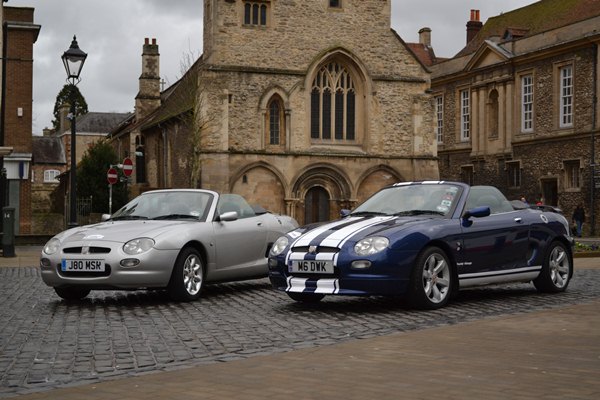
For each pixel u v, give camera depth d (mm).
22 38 35125
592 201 41000
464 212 11266
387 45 40969
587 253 22219
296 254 10617
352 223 10977
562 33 43781
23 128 35000
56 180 92875
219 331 9070
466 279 11086
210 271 12445
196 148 37875
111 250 11312
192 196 13180
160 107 58375
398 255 10234
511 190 48094
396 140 41000
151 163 55344
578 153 42438
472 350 7477
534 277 12195
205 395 5879
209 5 39344
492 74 49594
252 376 6516
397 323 9461
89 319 10172
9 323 9844
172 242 11672
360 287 10117
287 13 39375
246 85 38625
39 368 7086
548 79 44812
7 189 34719
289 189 38906
